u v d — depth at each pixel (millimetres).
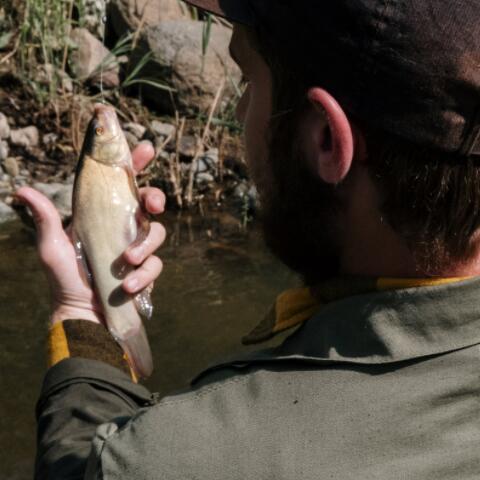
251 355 1143
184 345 3672
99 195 1719
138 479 1058
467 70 1001
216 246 4625
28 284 4066
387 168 1056
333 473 1013
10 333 3678
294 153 1131
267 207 1191
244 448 1040
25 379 3389
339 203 1119
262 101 1179
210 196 5199
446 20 1006
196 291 4121
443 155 1028
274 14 1119
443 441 1022
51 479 1269
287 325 1221
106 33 6164
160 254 4516
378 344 1055
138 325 1661
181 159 5426
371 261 1124
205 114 5719
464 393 1035
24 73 5617
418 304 1050
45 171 5172
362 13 1030
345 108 1058
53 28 5746
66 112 5520
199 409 1085
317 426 1034
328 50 1059
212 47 5812
